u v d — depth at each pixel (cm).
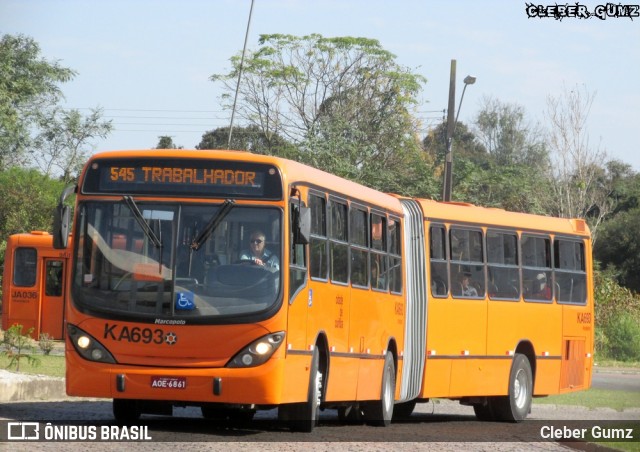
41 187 6494
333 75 7294
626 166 12094
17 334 2841
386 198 2411
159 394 1739
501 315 2727
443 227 2594
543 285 2889
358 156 6391
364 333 2184
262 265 1773
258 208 1791
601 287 6141
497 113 13338
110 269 1780
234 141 7331
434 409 3209
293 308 1805
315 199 1953
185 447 1587
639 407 3306
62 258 4722
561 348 2944
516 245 2809
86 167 1823
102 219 1800
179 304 1752
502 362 2722
